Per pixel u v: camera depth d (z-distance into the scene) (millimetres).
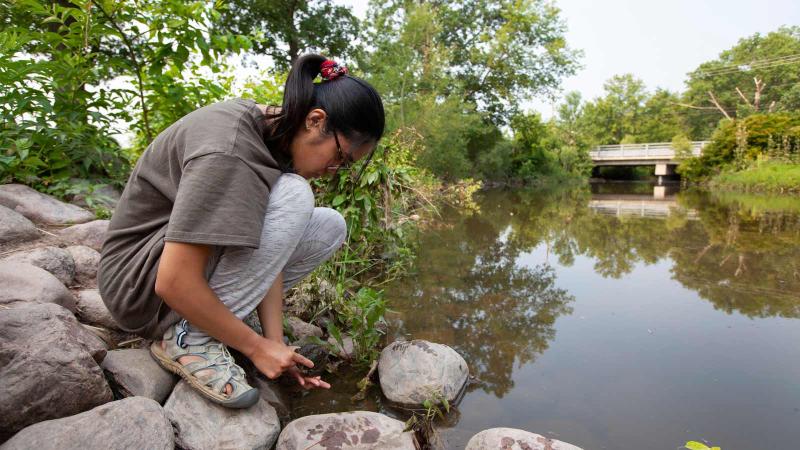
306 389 1410
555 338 1912
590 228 5180
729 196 10984
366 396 1399
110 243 1119
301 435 1081
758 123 16188
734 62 36125
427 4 14867
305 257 1333
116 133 2625
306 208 1109
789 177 12211
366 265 2707
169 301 948
